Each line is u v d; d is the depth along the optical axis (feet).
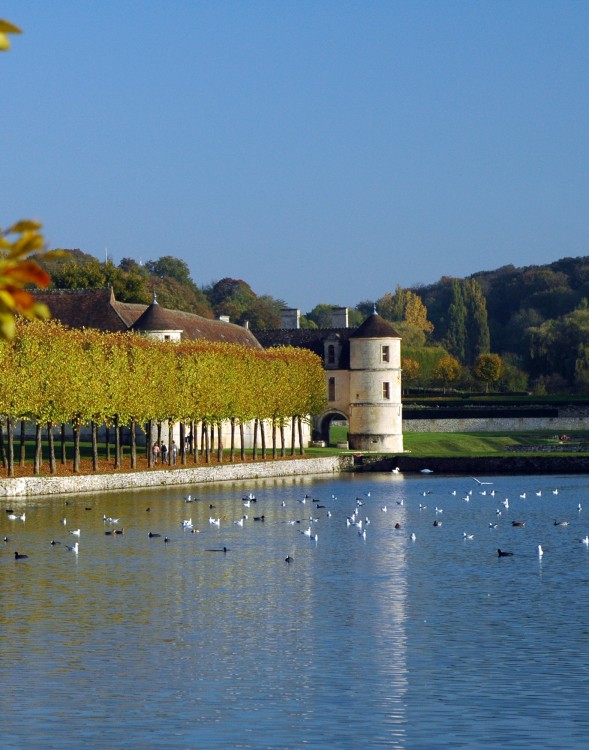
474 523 343.67
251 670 152.66
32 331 428.97
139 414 477.36
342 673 150.61
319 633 176.65
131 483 469.57
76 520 334.65
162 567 245.24
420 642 169.27
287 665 155.53
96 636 174.60
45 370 421.18
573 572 238.07
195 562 253.44
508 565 249.75
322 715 130.31
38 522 328.08
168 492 450.71
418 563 253.44
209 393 524.93
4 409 407.03
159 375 494.18
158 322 611.06
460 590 215.72
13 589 215.92
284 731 123.95
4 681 146.82
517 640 169.89
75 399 433.07
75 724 127.03
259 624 183.93
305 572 239.71
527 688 141.59
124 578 230.07
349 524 334.03
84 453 549.54
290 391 606.55
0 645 168.25
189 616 190.60
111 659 159.43
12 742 120.26
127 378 468.75
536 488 495.00
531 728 124.26
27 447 551.59
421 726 125.29
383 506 400.06
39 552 267.18
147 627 181.57
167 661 158.10
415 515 369.50
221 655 161.58
